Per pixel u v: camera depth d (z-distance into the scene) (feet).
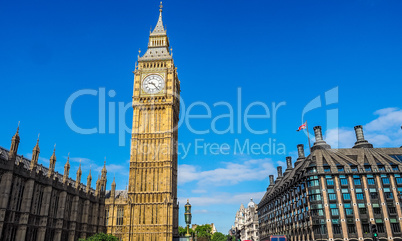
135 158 335.47
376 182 313.12
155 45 389.39
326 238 296.10
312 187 315.78
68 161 272.10
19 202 208.33
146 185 326.03
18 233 204.85
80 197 290.76
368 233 295.69
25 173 212.43
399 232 295.89
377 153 346.95
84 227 291.38
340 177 316.19
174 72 378.12
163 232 303.68
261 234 570.46
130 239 306.76
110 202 328.29
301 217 341.62
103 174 339.98
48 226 238.89
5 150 216.54
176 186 374.84
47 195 234.99
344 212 303.27
